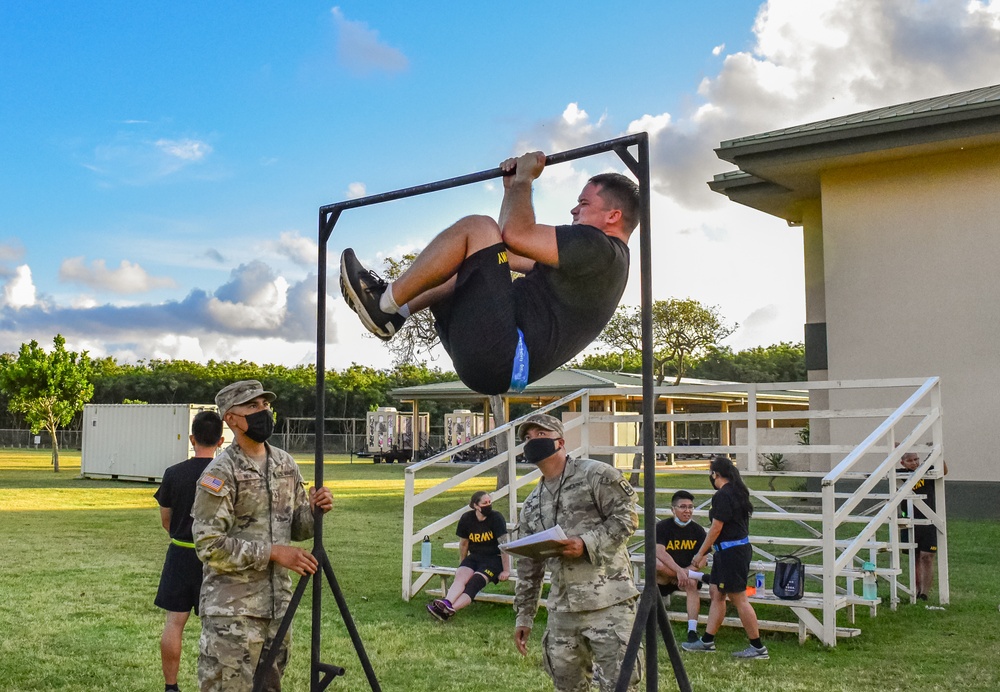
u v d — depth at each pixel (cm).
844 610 870
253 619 410
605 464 436
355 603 912
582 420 1123
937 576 1041
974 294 1725
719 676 638
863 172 1845
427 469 3847
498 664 668
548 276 336
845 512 765
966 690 600
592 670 439
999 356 1692
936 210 1769
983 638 754
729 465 711
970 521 1622
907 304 1788
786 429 3281
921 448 951
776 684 615
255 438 416
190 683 604
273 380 7862
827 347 1897
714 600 717
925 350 1764
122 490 2516
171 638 543
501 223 346
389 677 632
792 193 2097
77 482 2881
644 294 350
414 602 918
